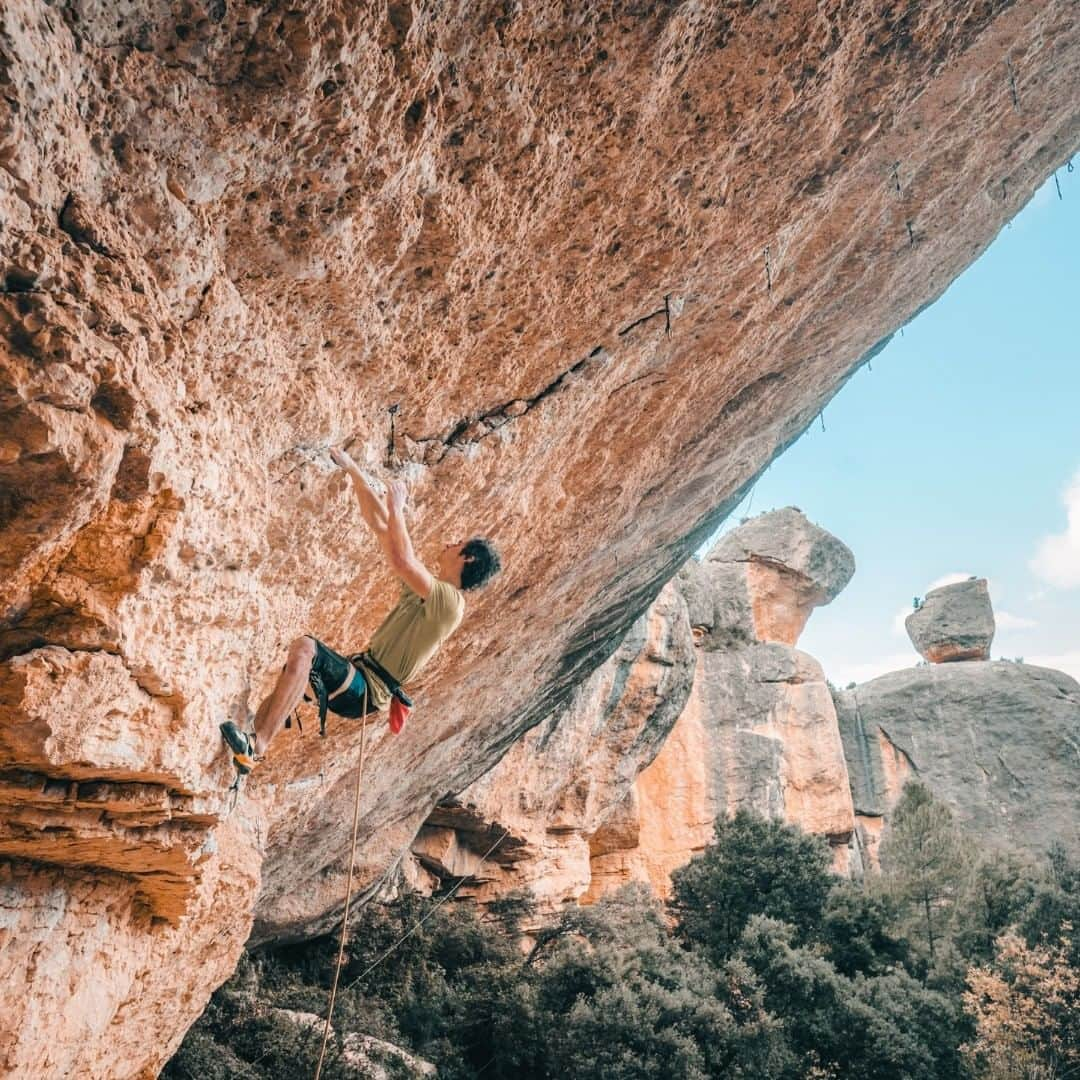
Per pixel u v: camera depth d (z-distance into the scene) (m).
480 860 27.25
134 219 3.18
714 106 5.21
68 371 2.66
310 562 5.21
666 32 4.47
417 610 4.23
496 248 4.95
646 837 38.81
